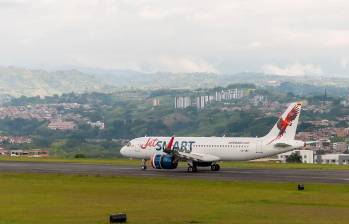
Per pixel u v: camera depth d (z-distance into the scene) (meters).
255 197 80.75
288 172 135.75
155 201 76.19
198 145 141.25
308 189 93.06
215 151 139.62
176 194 84.75
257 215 63.41
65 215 63.38
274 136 137.38
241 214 64.00
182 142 143.25
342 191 90.81
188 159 134.88
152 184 101.06
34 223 57.69
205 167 154.62
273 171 139.62
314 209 68.56
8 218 61.09
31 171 136.12
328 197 81.44
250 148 137.38
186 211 66.25
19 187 95.31
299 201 76.38
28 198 79.69
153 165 135.62
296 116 135.75
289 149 135.50
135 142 148.88
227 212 65.50
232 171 139.00
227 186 97.56
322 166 170.12
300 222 58.88
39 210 67.44
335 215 63.81
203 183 102.56
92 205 72.06
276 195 83.50
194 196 82.12
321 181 108.25
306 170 145.38
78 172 133.00
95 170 141.12
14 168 148.75
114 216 58.00
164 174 127.06
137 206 71.00
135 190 90.38
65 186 97.00
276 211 66.62
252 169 148.75
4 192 87.56
